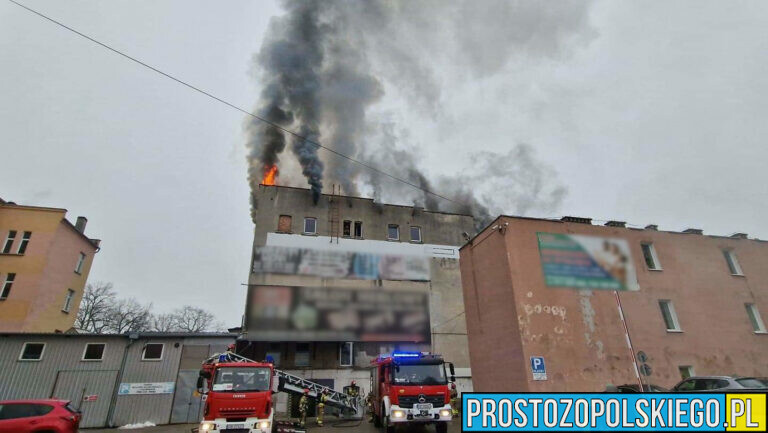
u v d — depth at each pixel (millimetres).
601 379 15641
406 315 28625
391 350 27359
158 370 20125
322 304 27031
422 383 12805
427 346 28172
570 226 18625
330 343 26562
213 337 21438
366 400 22406
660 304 18188
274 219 29688
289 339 25062
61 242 25609
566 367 15555
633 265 18422
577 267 17641
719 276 19641
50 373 18953
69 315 27203
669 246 19609
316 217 30781
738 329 18484
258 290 26047
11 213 24266
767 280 20500
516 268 16984
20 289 22625
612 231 18969
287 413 23297
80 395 18828
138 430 17531
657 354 16734
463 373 28359
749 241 21438
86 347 19844
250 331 24578
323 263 28734
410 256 31250
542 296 16641
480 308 19062
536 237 17891
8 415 11367
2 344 19031
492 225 18797
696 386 11641
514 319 16234
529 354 15461
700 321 18078
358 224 31797
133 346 20422
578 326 16406
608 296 17344
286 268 27781
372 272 29578
